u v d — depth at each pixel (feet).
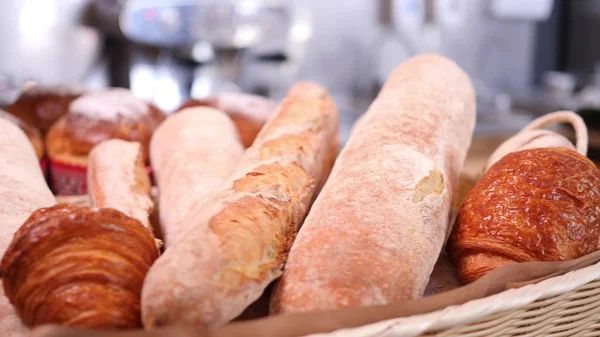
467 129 2.49
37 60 6.73
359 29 8.17
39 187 2.31
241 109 3.09
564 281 1.88
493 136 6.00
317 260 1.86
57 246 1.75
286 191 2.05
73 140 2.97
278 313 1.80
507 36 8.88
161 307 1.66
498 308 1.79
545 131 2.49
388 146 2.20
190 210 2.21
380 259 1.86
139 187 2.36
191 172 2.40
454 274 2.15
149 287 1.69
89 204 2.45
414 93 2.43
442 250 2.24
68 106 3.32
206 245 1.74
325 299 1.79
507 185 2.09
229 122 2.80
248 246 1.79
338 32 8.08
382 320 1.73
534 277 1.90
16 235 1.80
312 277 1.82
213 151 2.50
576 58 8.82
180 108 3.22
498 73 8.99
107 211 1.81
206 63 6.82
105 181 2.31
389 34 8.19
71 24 6.83
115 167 2.39
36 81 4.16
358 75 8.30
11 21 6.50
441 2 8.10
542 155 2.12
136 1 6.38
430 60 2.63
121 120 2.97
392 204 2.01
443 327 1.75
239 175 2.08
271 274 1.81
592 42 8.50
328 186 2.14
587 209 2.02
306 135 2.39
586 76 8.54
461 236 2.10
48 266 1.73
